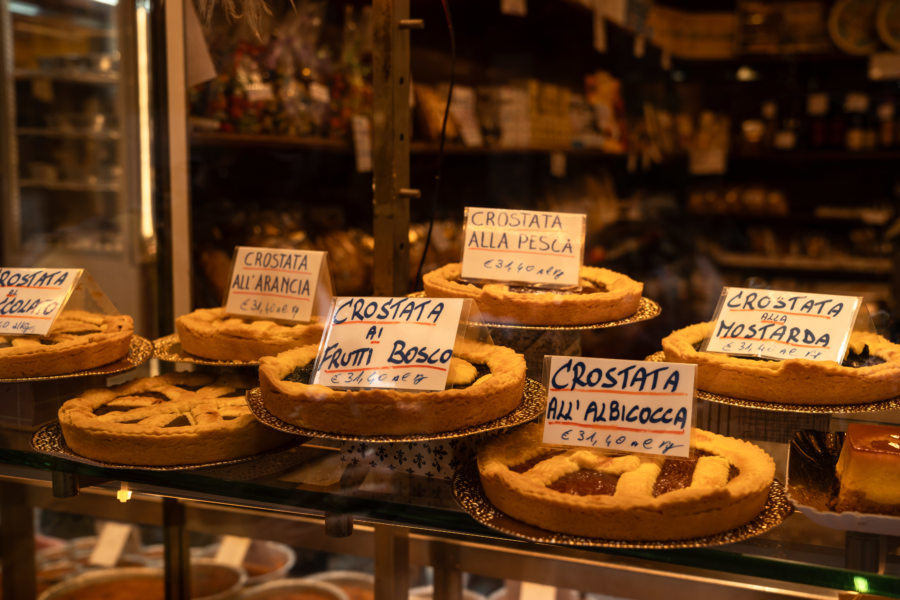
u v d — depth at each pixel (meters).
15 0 2.97
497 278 1.31
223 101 1.88
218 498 0.95
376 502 0.87
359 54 2.15
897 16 3.47
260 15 1.86
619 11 3.00
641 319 1.26
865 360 1.08
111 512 1.65
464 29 2.30
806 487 0.87
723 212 3.62
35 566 1.72
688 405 0.88
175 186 1.85
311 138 2.03
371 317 1.00
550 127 2.67
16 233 2.92
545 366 0.95
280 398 0.93
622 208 2.92
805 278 3.40
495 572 1.32
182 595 1.65
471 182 2.20
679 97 3.81
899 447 0.80
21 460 0.99
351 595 1.58
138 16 2.00
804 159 3.71
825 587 0.73
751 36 3.68
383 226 1.35
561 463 0.88
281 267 1.30
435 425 0.89
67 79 2.88
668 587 1.19
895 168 3.58
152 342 1.39
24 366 1.11
